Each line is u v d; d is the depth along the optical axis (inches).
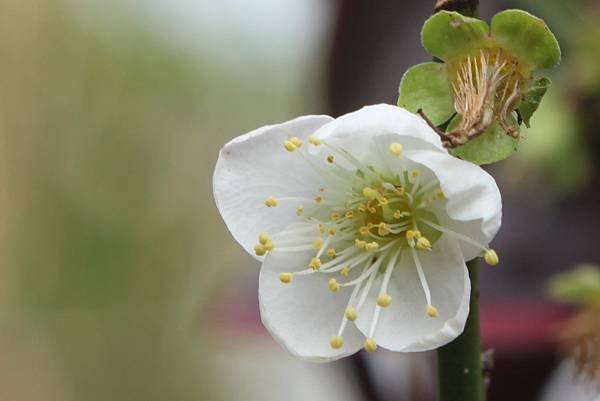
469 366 8.5
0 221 26.0
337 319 8.8
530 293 11.0
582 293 10.1
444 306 8.7
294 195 8.9
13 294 26.0
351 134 8.5
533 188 11.1
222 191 8.8
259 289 8.8
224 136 27.6
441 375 8.5
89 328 26.4
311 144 8.6
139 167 26.9
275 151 8.8
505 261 11.1
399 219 9.0
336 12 11.9
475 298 8.6
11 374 25.9
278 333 8.8
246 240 8.8
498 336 10.9
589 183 11.0
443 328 8.4
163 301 26.9
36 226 26.2
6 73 25.9
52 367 26.1
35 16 25.9
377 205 9.0
